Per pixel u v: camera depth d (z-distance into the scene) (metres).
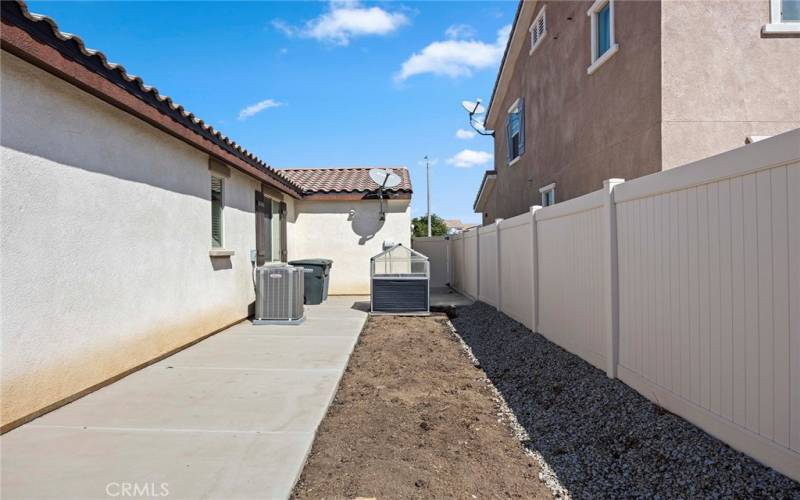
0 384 4.07
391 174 14.21
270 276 9.80
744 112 7.09
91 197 5.26
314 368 6.44
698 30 7.08
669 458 3.58
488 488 3.52
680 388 4.12
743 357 3.34
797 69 7.15
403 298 11.55
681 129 7.07
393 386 6.03
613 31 8.41
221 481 3.37
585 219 6.12
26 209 4.36
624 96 8.10
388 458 3.95
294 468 3.57
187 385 5.61
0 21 3.74
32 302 4.42
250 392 5.39
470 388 6.06
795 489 2.87
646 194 4.60
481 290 12.90
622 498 3.30
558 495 3.44
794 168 2.89
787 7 7.22
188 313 7.62
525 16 13.21
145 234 6.35
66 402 4.86
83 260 5.12
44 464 3.58
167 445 3.95
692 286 3.92
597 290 5.77
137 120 6.14
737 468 3.21
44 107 4.58
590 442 4.18
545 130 12.05
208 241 8.35
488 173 18.31
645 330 4.70
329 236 15.26
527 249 8.61
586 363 6.06
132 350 6.05
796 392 2.90
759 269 3.18
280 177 12.12
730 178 3.46
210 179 8.43
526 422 4.88
